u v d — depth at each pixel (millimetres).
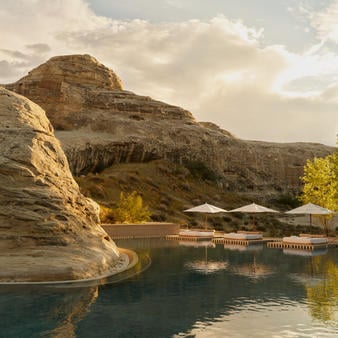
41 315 11648
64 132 68750
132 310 12305
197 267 20203
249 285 16031
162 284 16062
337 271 19281
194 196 61750
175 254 25000
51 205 18453
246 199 68500
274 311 12391
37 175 18906
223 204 61625
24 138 19562
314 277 17750
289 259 23234
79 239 18828
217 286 15828
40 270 15688
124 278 17062
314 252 26641
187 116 81812
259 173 75812
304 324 11156
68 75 79188
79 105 75438
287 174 77812
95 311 12125
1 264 15906
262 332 10500
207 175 69938
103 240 20609
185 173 67062
